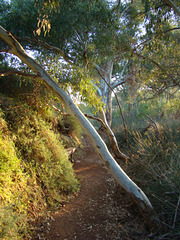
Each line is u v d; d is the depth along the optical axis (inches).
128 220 136.2
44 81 159.8
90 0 229.3
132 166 192.7
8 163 128.0
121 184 135.6
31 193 137.2
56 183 168.6
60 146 205.0
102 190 186.5
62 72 214.2
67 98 158.9
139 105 466.3
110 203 160.9
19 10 242.4
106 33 247.6
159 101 378.3
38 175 155.9
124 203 157.8
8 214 100.7
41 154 164.6
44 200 144.7
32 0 245.9
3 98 188.2
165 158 171.9
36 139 170.2
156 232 114.3
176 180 137.4
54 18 237.6
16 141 158.9
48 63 212.2
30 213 127.3
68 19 241.3
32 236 113.3
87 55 261.0
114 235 119.8
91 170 246.7
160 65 232.8
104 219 137.6
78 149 316.2
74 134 345.7
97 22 248.2
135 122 363.9
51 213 139.9
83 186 195.9
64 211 145.9
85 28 251.9
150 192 145.8
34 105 227.1
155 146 190.7
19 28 258.4
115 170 139.0
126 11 363.6
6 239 93.8
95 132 150.9
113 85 478.3
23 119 177.8
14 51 157.0
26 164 151.3
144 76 258.5
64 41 278.1
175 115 311.1
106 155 143.8
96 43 252.8
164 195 135.6
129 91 314.0
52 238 114.7
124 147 291.0
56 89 160.7
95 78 346.6
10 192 119.0
